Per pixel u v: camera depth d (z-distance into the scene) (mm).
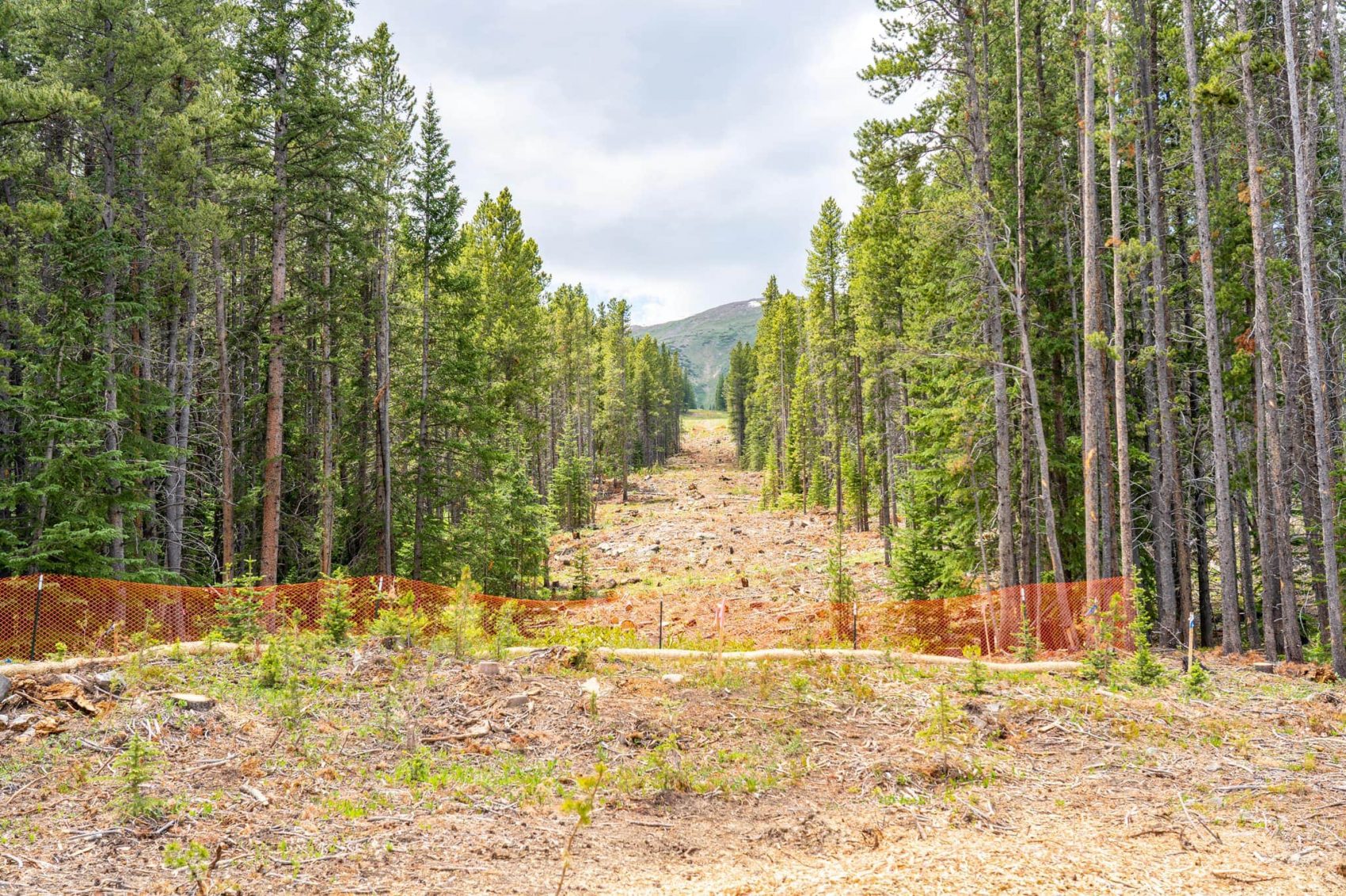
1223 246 21656
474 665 11898
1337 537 19766
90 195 17938
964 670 13625
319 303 24766
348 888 5711
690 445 136500
